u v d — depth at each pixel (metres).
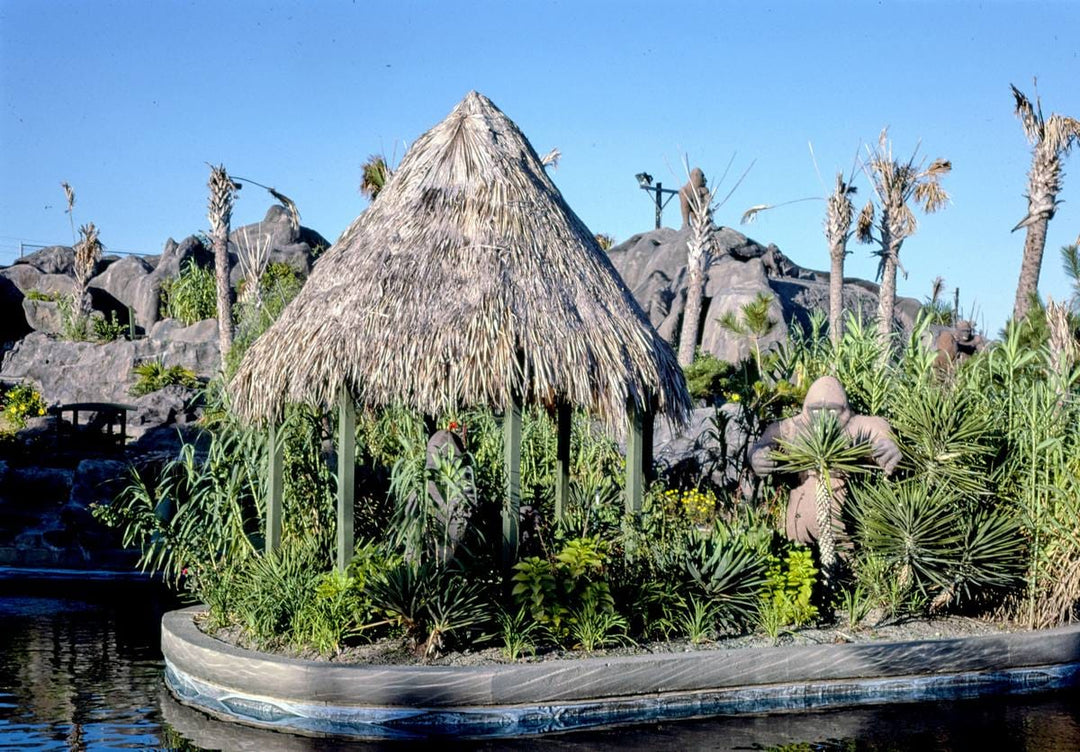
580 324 10.12
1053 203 24.38
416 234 10.40
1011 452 11.38
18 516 20.75
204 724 8.94
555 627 9.66
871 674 9.77
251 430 11.46
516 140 11.19
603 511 11.43
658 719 9.09
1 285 45.69
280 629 9.98
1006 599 11.25
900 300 35.53
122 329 42.25
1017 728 8.88
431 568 9.59
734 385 17.45
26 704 9.57
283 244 47.84
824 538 10.92
